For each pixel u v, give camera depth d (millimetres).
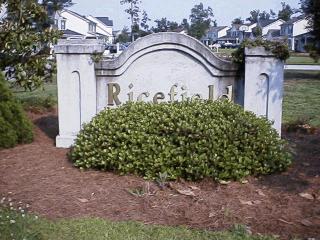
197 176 5277
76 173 5754
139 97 7113
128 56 7004
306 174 5746
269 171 5641
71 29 69125
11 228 4129
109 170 5766
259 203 4836
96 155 5766
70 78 7102
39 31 8938
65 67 7082
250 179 5504
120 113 6023
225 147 5387
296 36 73062
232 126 5547
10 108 7113
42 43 8812
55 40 8703
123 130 5758
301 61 39812
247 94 6789
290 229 4246
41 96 13461
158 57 6992
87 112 7133
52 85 17500
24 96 13438
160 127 5578
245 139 5492
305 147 7180
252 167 5500
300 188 5246
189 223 4383
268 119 6688
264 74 6734
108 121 5953
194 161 5254
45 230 4184
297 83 19875
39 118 9352
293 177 5617
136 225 4328
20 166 6113
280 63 6691
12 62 8703
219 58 6914
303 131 8500
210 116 5723
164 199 4918
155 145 5469
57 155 6629
